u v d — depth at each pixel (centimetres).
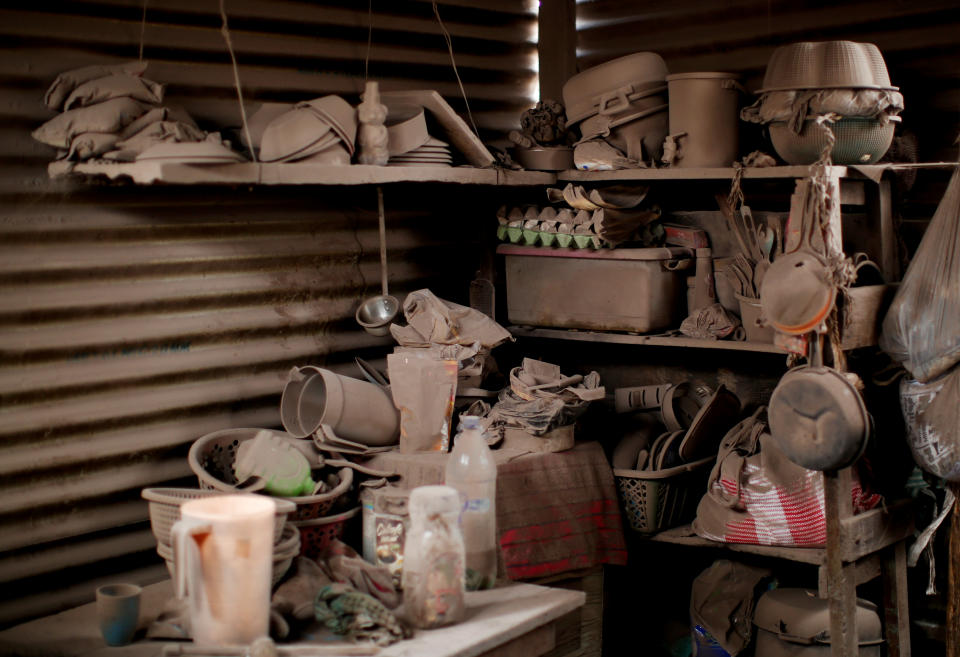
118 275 321
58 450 309
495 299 437
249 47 351
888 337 323
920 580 373
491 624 273
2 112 294
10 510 300
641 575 418
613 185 397
